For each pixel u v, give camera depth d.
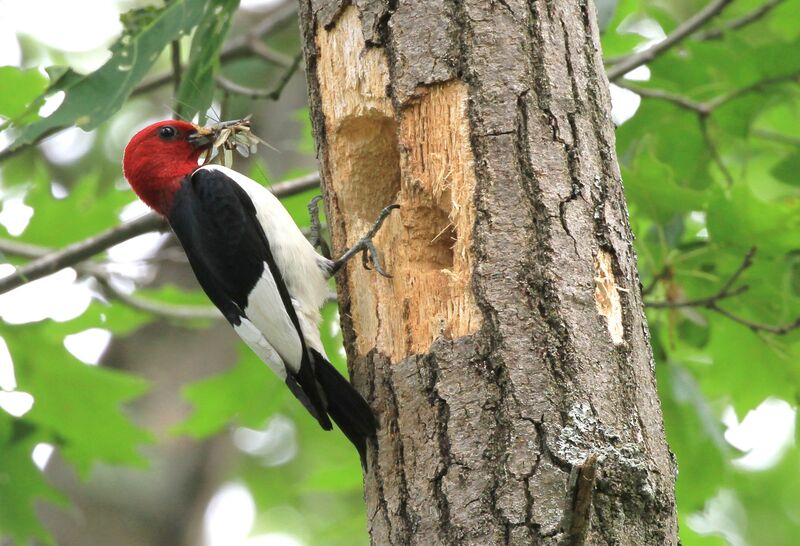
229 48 15.75
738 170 16.77
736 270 12.02
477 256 7.19
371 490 7.29
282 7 20.53
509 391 6.82
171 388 17.53
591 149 7.48
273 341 8.88
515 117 7.38
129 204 14.91
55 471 16.95
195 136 10.80
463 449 6.82
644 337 7.27
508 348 6.92
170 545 16.56
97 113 9.30
